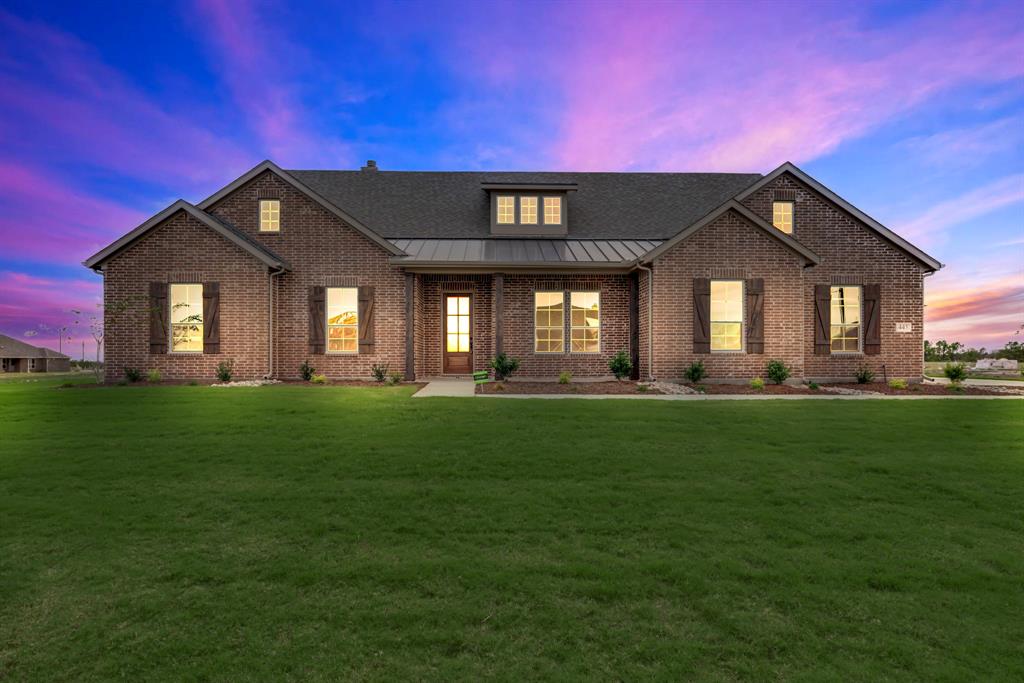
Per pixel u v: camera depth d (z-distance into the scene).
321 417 9.32
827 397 12.86
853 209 17.55
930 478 5.88
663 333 15.56
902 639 2.91
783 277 15.70
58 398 11.59
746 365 15.61
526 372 17.09
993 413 10.09
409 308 16.33
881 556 3.95
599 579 3.56
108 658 2.72
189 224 15.65
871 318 17.39
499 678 2.57
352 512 4.83
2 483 5.63
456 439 7.68
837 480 5.82
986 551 4.05
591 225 19.42
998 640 2.90
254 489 5.45
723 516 4.75
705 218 15.50
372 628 2.99
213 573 3.64
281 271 16.11
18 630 2.97
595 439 7.73
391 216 19.55
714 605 3.24
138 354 15.56
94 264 15.51
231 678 2.57
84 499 5.14
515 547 4.09
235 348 15.68
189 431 8.17
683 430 8.38
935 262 17.33
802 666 2.67
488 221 19.52
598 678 2.57
